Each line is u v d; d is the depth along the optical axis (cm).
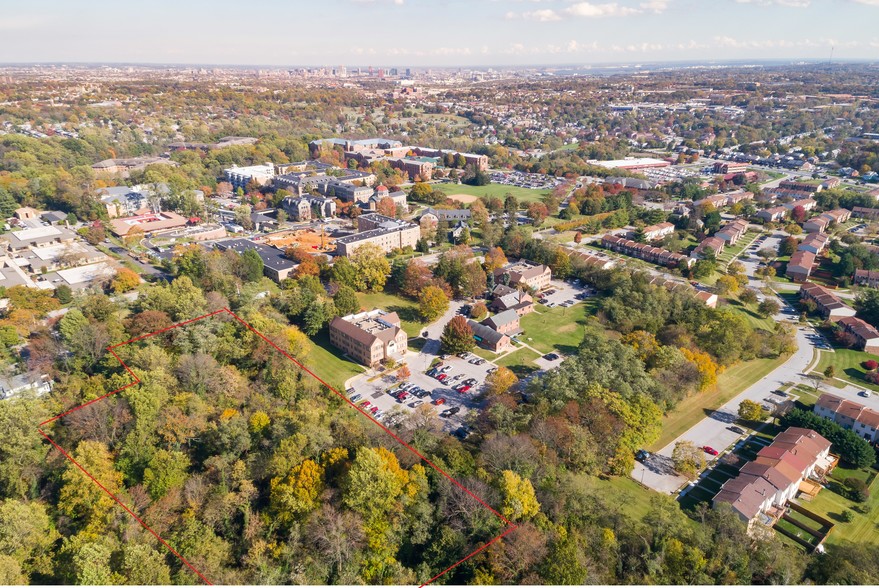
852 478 15412
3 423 13112
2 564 10069
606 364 18138
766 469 14825
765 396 19825
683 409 19012
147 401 14462
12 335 18512
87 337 17550
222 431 14088
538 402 16988
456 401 19062
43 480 13325
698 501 14800
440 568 11731
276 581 10938
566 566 10900
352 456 14062
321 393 17875
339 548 11300
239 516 12525
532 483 13488
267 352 18550
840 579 11688
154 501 12588
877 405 19250
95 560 10431
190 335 18425
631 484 15388
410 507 12556
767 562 11919
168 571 10681
